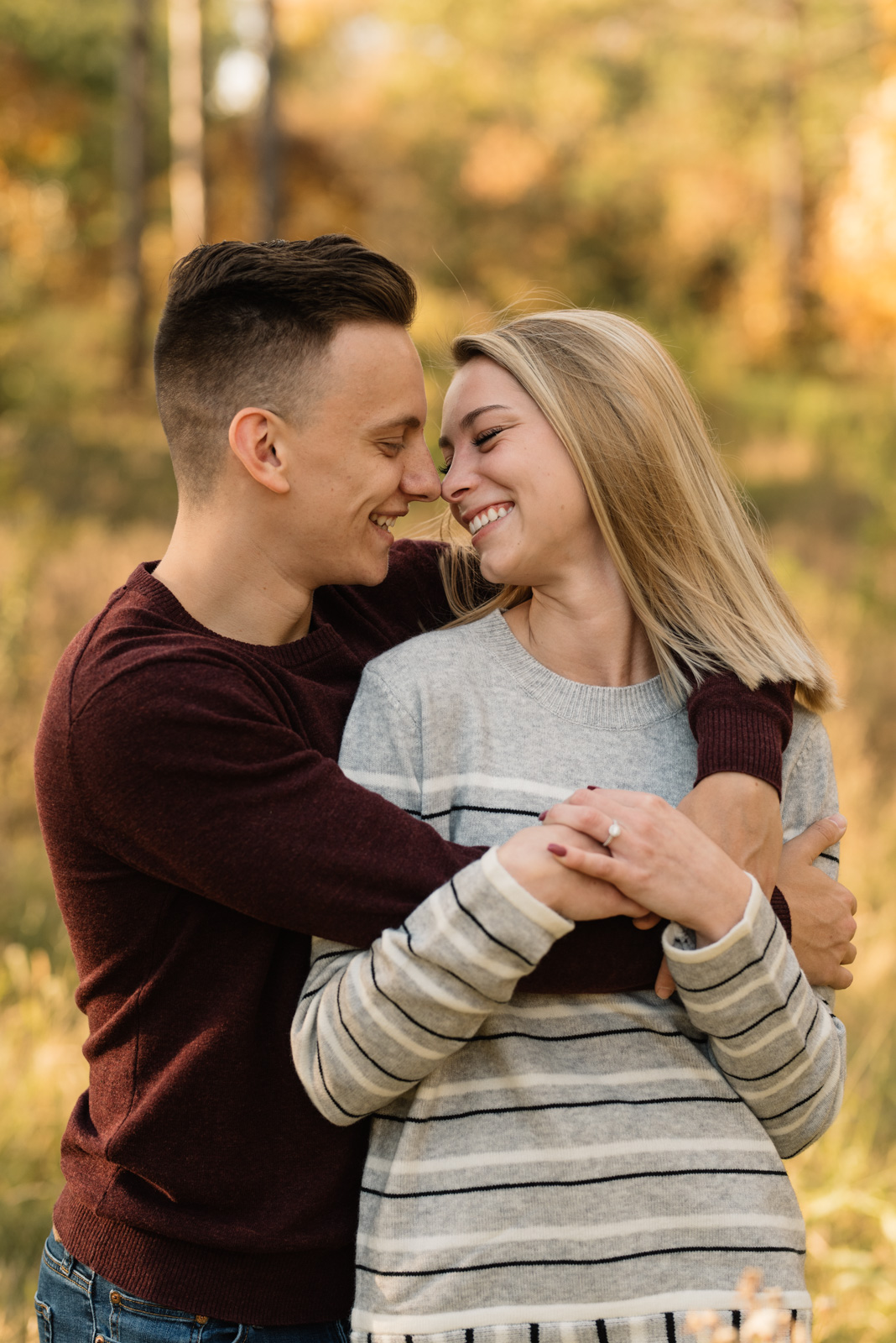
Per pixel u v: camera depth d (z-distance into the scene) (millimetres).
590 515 1632
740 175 22703
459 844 1458
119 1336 1438
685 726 1624
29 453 11227
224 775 1384
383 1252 1399
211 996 1455
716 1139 1447
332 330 1531
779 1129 1491
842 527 10789
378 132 23047
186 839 1385
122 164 16844
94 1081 1524
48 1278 1539
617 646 1659
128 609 1546
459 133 23000
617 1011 1471
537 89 22953
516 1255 1378
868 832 5020
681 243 22875
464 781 1548
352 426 1545
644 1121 1432
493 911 1323
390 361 1562
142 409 15102
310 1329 1462
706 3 22234
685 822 1406
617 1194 1400
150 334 17109
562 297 1932
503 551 1617
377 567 1645
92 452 11938
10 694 5137
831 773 1720
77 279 21047
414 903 1391
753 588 1679
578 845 1373
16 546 6496
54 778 1459
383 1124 1466
